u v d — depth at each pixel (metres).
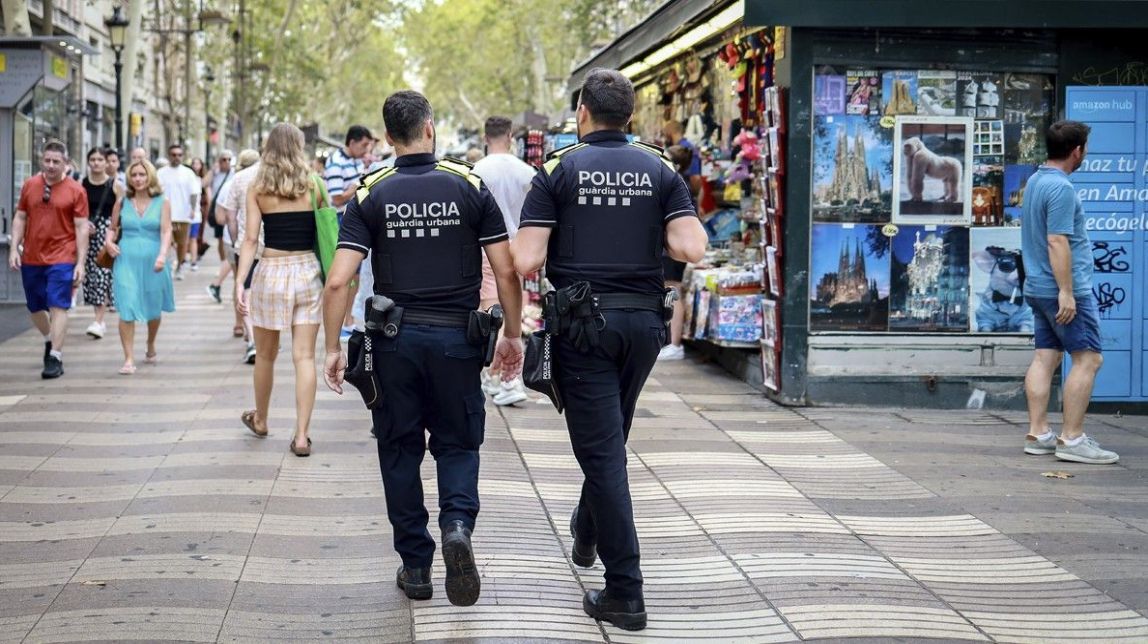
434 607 4.80
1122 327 9.19
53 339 10.07
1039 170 7.66
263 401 7.73
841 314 9.12
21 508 6.11
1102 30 9.09
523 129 22.78
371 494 6.45
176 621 4.60
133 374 10.27
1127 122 9.11
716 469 7.13
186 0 36.94
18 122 15.62
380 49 72.31
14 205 15.60
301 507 6.18
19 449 7.38
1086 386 7.52
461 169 4.78
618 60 14.56
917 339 9.12
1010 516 6.27
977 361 9.18
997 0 8.68
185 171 18.69
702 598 4.98
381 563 5.33
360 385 4.68
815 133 8.99
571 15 48.41
